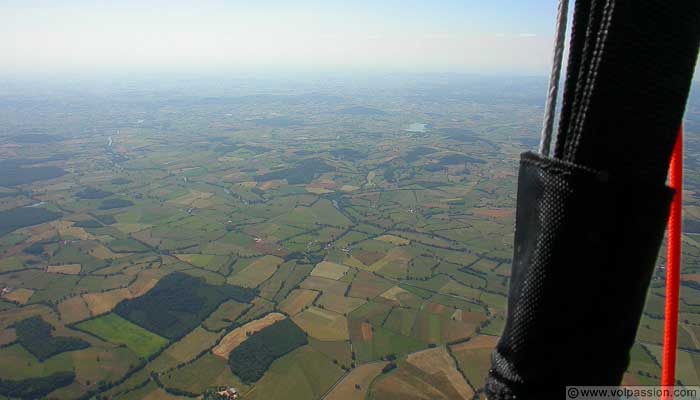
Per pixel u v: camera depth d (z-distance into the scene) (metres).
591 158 1.57
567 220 1.49
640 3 1.46
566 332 1.59
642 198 1.48
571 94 1.61
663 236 1.60
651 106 1.56
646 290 1.64
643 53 1.50
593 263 1.50
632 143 1.56
